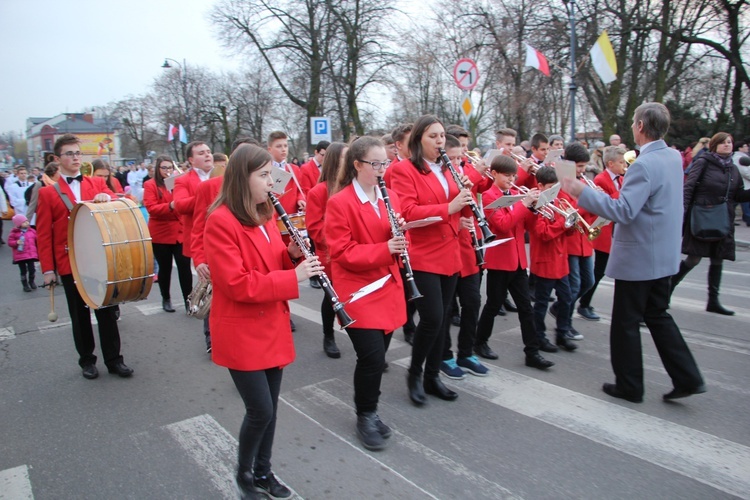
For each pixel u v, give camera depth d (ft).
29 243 29.17
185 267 22.15
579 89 73.36
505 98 78.59
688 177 20.27
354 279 11.41
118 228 14.43
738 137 65.21
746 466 10.79
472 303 15.42
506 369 16.07
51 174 24.13
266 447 10.02
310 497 10.09
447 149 14.19
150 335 20.30
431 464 11.10
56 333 20.95
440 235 13.05
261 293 8.85
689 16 66.13
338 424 12.97
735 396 13.91
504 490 10.16
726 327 19.26
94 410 14.01
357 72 89.76
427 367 14.12
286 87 99.14
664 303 13.39
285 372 16.30
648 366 16.12
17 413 13.91
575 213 15.97
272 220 10.10
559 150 18.69
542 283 17.01
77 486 10.64
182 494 10.34
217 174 17.78
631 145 66.49
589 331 19.39
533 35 68.59
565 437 12.05
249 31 89.15
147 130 190.90
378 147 11.27
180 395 14.87
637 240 13.01
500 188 15.97
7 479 10.92
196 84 148.66
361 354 11.53
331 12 84.94
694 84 81.51
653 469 10.75
